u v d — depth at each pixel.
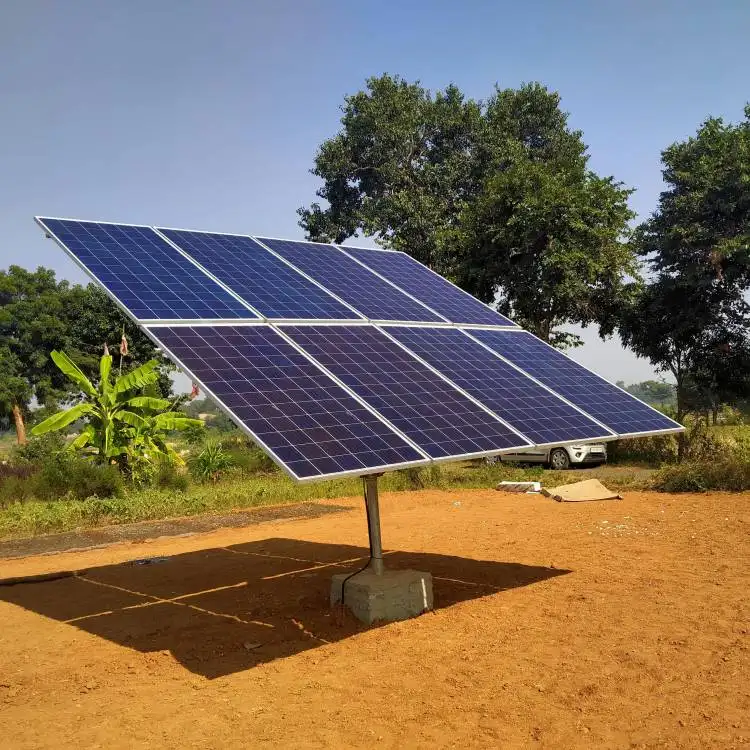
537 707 5.72
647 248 29.38
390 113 37.94
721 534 11.72
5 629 8.42
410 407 7.66
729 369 29.91
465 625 7.93
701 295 28.41
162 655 7.30
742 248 25.67
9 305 56.91
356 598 8.30
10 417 59.50
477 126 37.59
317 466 6.00
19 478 21.31
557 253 26.91
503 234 28.00
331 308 9.65
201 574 10.88
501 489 19.41
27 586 10.52
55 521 15.74
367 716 5.66
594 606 8.37
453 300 12.21
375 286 11.38
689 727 5.25
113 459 22.05
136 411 22.98
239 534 14.52
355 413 7.13
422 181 36.94
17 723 5.77
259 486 20.84
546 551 11.47
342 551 12.26
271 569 11.04
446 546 12.29
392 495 19.59
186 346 7.19
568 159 30.88
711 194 27.00
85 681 6.68
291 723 5.57
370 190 40.12
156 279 8.48
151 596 9.70
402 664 6.79
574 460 26.66
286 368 7.51
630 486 18.31
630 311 29.66
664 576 9.50
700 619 7.70
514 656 6.90
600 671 6.42
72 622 8.62
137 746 5.27
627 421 9.32
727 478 16.44
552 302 28.69
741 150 26.41
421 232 34.66
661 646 6.97
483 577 10.02
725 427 26.59
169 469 21.59
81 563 12.05
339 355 8.34
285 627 8.04
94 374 46.81
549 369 10.38
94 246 8.77
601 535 12.40
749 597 8.37
